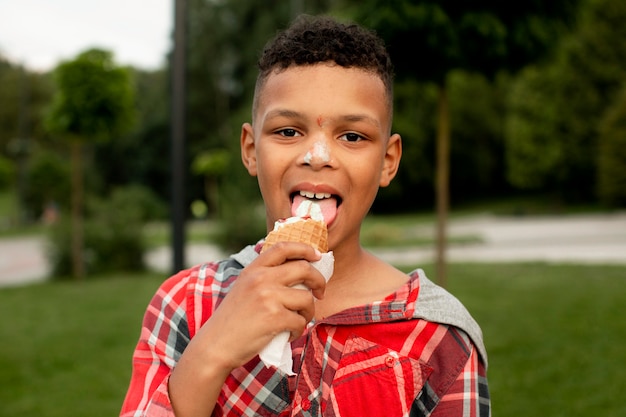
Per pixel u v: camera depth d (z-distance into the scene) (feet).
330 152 3.71
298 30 4.02
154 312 4.23
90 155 147.33
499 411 14.17
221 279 4.25
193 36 135.85
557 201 109.81
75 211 46.42
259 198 55.93
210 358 3.28
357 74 3.82
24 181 109.81
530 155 102.01
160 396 3.43
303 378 3.84
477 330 4.10
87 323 26.81
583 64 97.35
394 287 4.17
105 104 41.42
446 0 17.17
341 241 3.91
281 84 3.83
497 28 17.12
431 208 126.21
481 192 134.31
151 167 141.18
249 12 130.52
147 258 50.34
